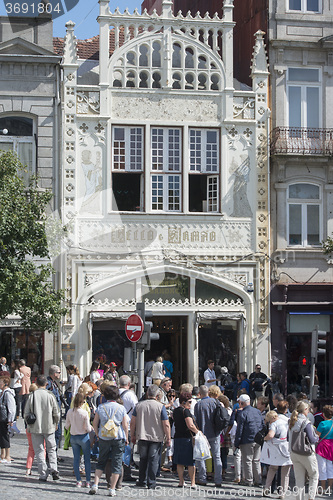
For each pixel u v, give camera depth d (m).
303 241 28.69
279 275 28.28
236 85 29.86
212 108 28.23
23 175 27.23
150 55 27.97
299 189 28.80
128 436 15.40
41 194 24.88
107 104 27.58
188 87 28.34
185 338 27.84
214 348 27.78
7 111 27.17
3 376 17.09
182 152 27.97
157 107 27.92
